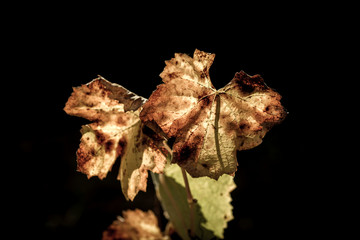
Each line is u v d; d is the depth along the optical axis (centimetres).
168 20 226
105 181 176
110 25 223
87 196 174
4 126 199
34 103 215
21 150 194
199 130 35
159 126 35
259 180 184
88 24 224
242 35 230
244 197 175
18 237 160
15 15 220
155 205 44
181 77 35
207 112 35
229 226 160
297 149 198
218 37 227
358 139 198
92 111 37
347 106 212
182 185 42
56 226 164
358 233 155
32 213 169
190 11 228
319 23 231
